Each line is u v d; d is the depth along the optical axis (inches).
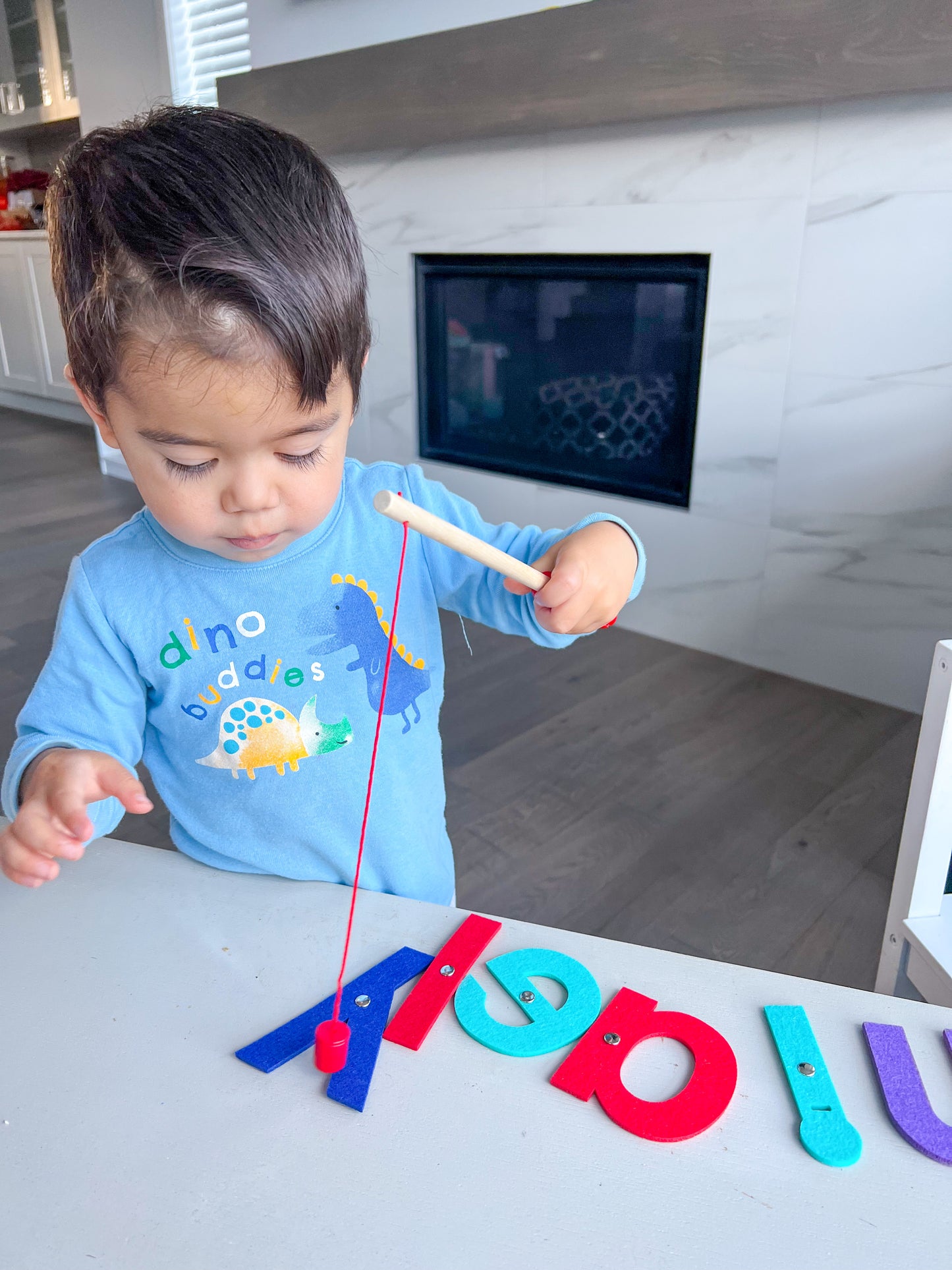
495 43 82.0
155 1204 15.3
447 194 96.0
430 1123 16.6
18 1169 15.9
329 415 18.4
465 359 103.0
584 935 21.4
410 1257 14.4
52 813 17.8
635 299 86.6
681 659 89.1
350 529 26.9
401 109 91.7
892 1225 15.0
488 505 104.3
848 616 80.4
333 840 27.2
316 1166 15.8
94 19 130.6
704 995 19.6
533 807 65.9
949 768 28.5
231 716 25.9
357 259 19.3
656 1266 14.3
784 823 64.2
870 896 57.2
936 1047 18.2
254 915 22.0
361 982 19.7
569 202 86.9
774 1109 17.0
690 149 77.8
